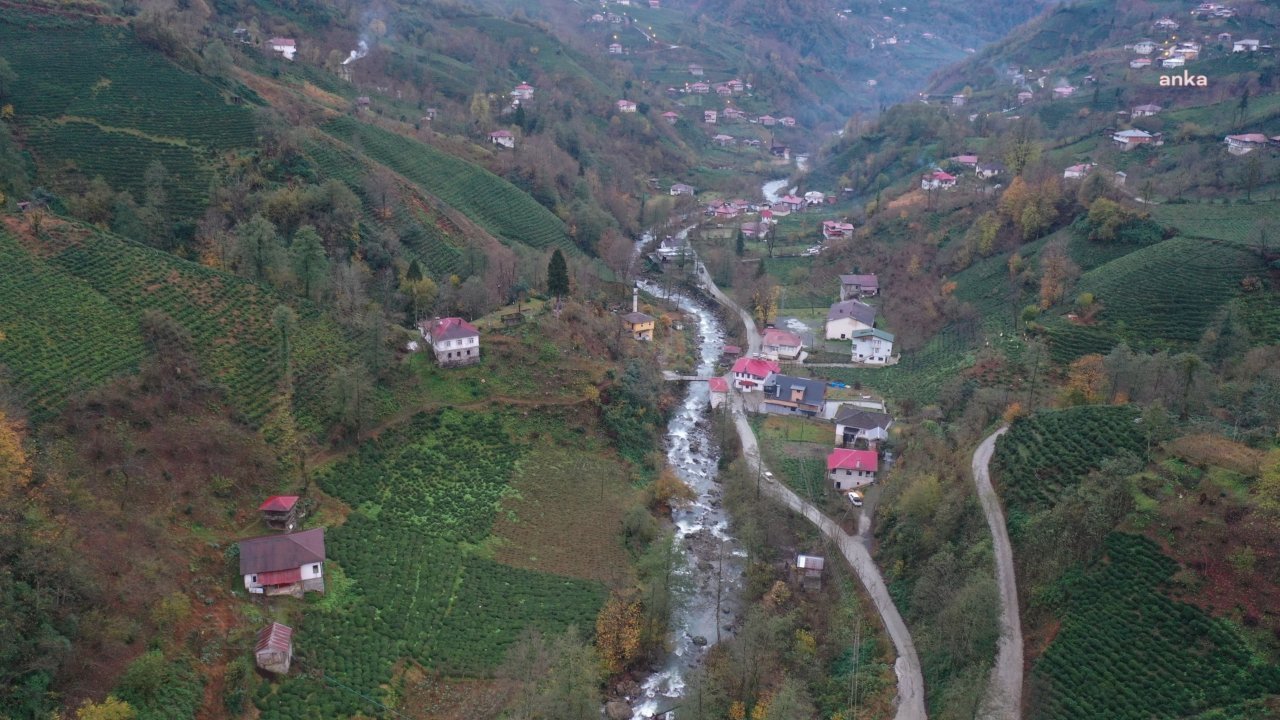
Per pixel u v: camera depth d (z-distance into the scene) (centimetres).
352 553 8800
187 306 10844
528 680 7556
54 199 12488
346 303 12188
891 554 9469
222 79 17275
